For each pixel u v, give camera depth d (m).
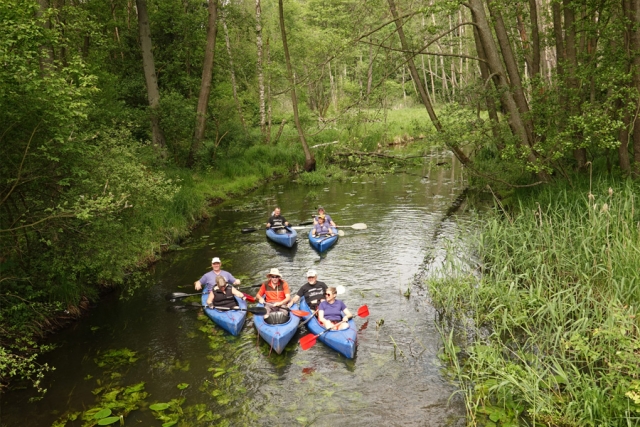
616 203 10.37
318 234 15.31
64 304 9.85
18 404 7.16
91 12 21.28
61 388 7.56
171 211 16.05
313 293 10.07
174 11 25.11
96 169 9.09
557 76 13.43
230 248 14.71
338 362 8.19
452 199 20.30
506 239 11.56
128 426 6.60
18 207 8.16
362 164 20.05
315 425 6.55
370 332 9.16
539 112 13.51
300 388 7.45
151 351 8.72
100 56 18.94
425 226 16.25
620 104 12.95
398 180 25.78
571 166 15.02
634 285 8.05
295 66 37.09
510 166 16.16
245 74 32.81
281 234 14.98
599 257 9.30
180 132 22.20
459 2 12.70
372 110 20.08
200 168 23.62
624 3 12.14
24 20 7.03
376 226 16.56
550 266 10.09
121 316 10.21
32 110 7.02
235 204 21.09
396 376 7.67
